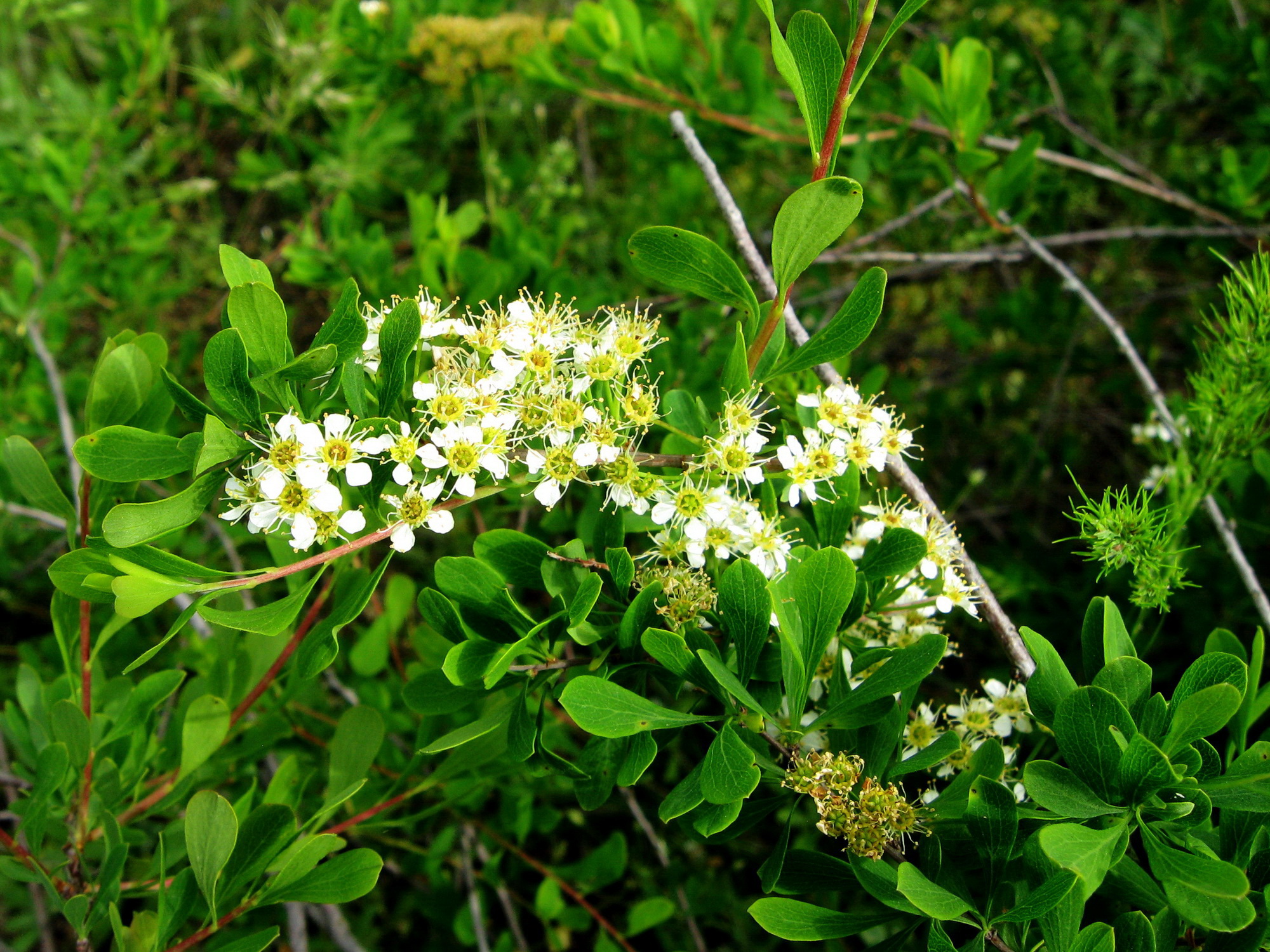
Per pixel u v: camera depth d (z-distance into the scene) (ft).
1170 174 1.01
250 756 0.58
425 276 0.78
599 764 0.40
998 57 1.01
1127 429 1.03
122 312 1.10
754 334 0.42
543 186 1.18
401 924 0.90
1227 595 0.76
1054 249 1.14
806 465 0.42
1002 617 0.47
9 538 1.04
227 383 0.35
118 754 0.55
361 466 0.36
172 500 0.34
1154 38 1.10
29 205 1.12
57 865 0.50
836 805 0.38
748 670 0.39
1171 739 0.35
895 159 0.92
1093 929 0.34
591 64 1.04
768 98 0.86
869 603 0.46
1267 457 0.62
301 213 1.28
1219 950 0.36
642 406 0.42
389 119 1.20
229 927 0.79
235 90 1.18
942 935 0.35
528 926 0.87
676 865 0.80
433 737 0.56
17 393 0.94
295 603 0.35
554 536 0.73
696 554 0.41
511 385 0.40
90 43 1.39
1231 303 0.53
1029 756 0.50
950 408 1.05
